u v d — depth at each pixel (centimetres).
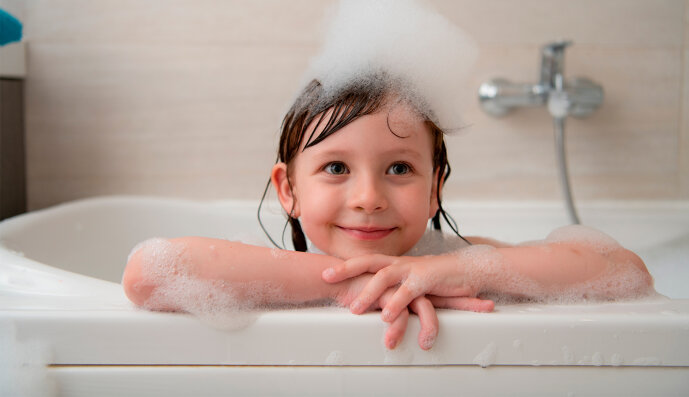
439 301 61
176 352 58
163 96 144
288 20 142
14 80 139
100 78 143
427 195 72
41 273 69
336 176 68
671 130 150
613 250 69
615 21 146
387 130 67
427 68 73
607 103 148
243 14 142
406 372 58
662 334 57
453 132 80
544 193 149
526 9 144
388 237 69
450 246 89
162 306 60
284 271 62
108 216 125
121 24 142
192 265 60
